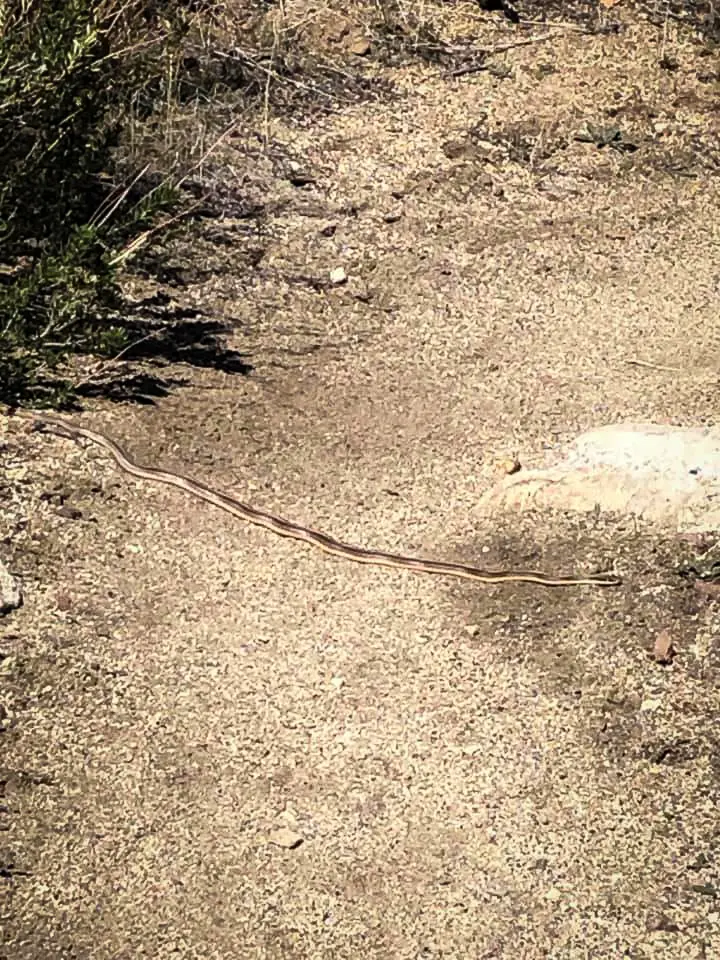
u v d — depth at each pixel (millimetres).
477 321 3385
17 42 2926
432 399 3092
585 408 3086
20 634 2375
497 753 2279
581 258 3656
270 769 2227
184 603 2498
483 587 2602
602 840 2150
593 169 4047
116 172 3523
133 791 2170
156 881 2055
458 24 4652
